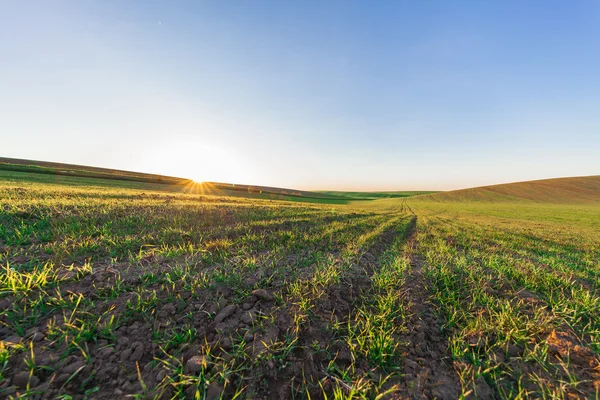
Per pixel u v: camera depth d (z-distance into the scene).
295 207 24.55
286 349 3.17
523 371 3.05
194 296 4.18
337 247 8.94
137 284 4.36
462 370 3.04
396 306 4.50
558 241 14.73
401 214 32.62
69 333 2.95
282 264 6.33
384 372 3.00
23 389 2.31
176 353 2.97
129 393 2.41
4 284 3.61
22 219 7.14
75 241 6.07
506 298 5.04
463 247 11.38
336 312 4.21
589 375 2.95
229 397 2.57
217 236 8.62
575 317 4.24
